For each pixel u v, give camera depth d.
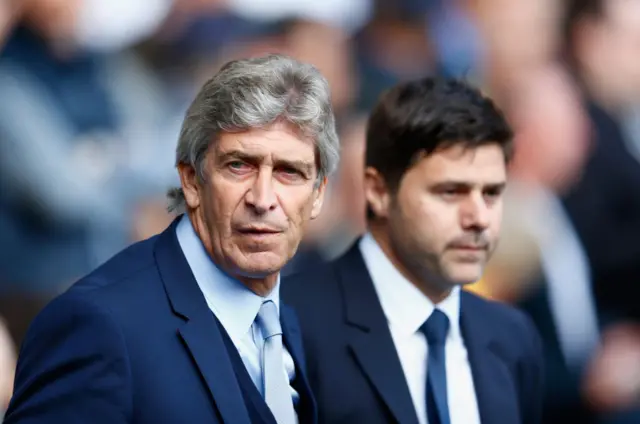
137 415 5.21
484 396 7.20
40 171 11.27
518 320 7.86
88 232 11.50
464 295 7.73
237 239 5.44
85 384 5.11
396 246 7.07
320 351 6.94
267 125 5.34
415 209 6.83
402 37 13.89
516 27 14.61
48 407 5.11
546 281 13.80
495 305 7.86
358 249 7.41
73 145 11.62
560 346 13.90
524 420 7.74
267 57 5.54
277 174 5.43
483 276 13.48
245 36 12.98
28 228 11.20
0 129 11.20
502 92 14.69
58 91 11.66
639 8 15.27
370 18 13.69
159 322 5.44
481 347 7.38
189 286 5.63
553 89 14.68
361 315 7.08
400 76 13.80
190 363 5.42
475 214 6.73
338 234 12.73
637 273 14.22
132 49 12.35
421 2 14.04
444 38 14.29
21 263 11.11
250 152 5.33
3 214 11.13
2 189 11.17
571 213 14.30
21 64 11.44
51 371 5.16
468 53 14.48
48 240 11.26
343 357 6.95
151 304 5.48
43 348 5.27
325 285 7.27
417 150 6.78
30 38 11.49
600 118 14.83
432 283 7.06
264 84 5.32
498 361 7.43
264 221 5.36
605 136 14.74
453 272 6.80
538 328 13.78
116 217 11.74
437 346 7.11
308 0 13.30
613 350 14.19
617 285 14.27
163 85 12.55
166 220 12.15
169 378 5.32
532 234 13.84
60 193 11.30
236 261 5.45
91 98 11.83
